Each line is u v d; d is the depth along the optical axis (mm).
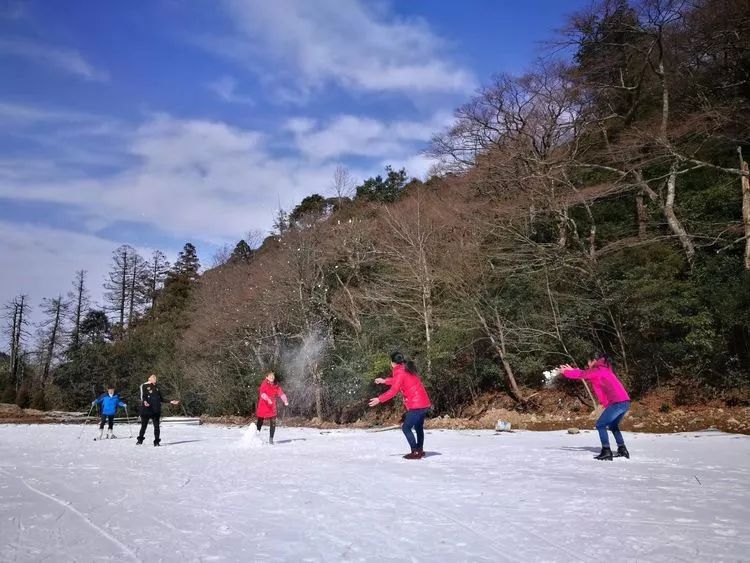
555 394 20078
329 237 31000
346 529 4848
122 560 4074
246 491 6867
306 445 13281
